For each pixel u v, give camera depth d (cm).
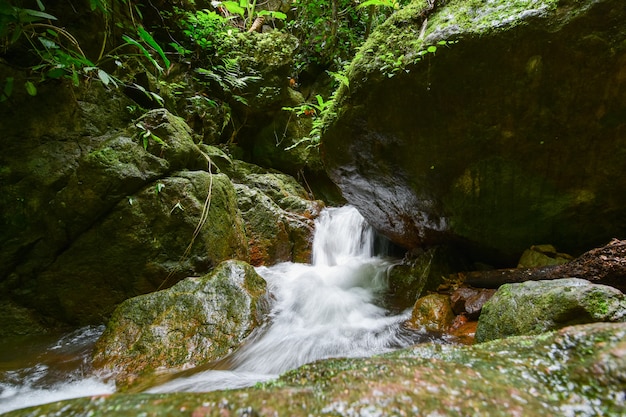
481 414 99
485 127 314
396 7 368
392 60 328
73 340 343
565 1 257
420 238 462
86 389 253
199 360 291
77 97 414
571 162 300
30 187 363
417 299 399
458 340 296
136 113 472
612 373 111
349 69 381
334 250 656
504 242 366
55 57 324
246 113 785
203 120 705
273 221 597
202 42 699
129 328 317
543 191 321
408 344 308
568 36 257
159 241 400
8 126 355
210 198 453
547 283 250
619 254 265
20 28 278
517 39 271
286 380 131
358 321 374
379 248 607
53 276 370
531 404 104
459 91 308
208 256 423
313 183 898
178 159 449
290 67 798
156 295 344
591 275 276
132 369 280
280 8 930
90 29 445
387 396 106
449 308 349
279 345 315
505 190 335
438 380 116
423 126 340
